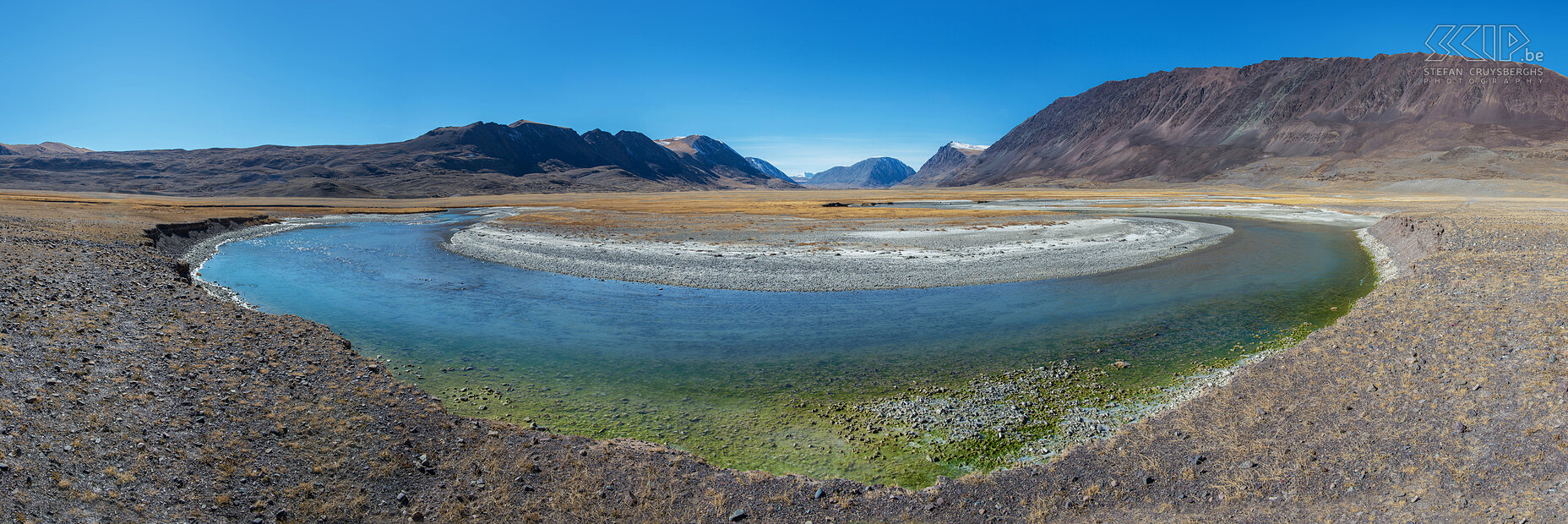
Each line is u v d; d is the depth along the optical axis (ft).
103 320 60.59
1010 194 623.77
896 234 177.68
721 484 37.17
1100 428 45.55
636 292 99.66
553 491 36.19
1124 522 32.30
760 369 60.64
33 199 329.72
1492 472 32.50
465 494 35.68
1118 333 72.08
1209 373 57.26
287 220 266.77
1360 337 57.57
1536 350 47.57
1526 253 92.73
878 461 41.45
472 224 247.09
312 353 58.54
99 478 32.78
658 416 49.42
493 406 51.26
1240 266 120.67
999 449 42.83
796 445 43.98
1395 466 34.73
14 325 54.60
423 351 66.39
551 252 144.46
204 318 67.26
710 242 162.40
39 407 38.75
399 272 119.75
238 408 43.78
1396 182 608.60
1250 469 36.17
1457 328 56.18
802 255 134.72
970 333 73.05
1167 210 308.19
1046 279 107.65
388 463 38.19
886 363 62.03
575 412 50.06
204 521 31.07
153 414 41.06
